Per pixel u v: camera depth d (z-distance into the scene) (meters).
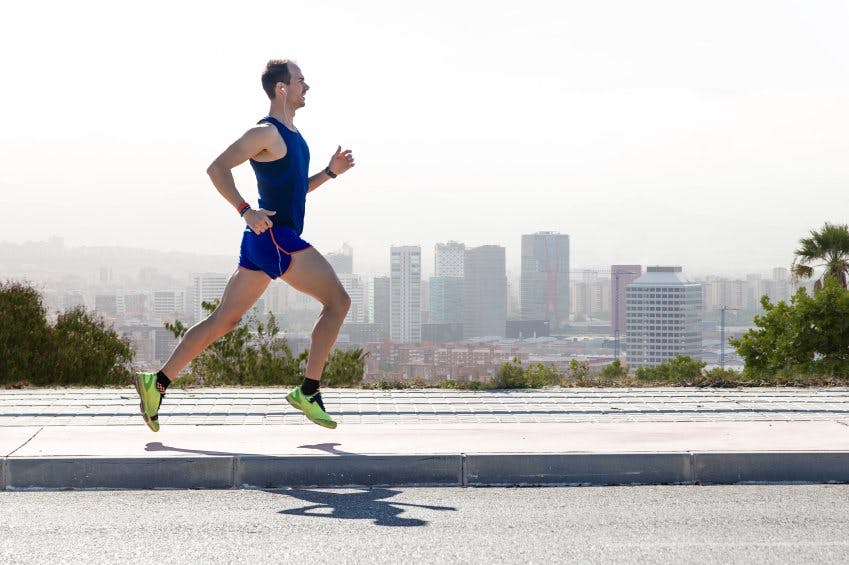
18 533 4.64
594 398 8.98
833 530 4.75
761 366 13.33
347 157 6.95
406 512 5.09
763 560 4.22
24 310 12.23
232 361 12.21
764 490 5.70
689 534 4.66
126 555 4.27
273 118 6.19
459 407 8.24
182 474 5.72
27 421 7.36
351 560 4.19
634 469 5.88
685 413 7.94
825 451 5.99
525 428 6.98
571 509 5.18
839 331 12.84
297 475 5.77
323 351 6.39
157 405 6.42
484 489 5.71
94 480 5.69
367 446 6.16
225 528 4.75
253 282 6.35
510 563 4.16
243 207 5.97
